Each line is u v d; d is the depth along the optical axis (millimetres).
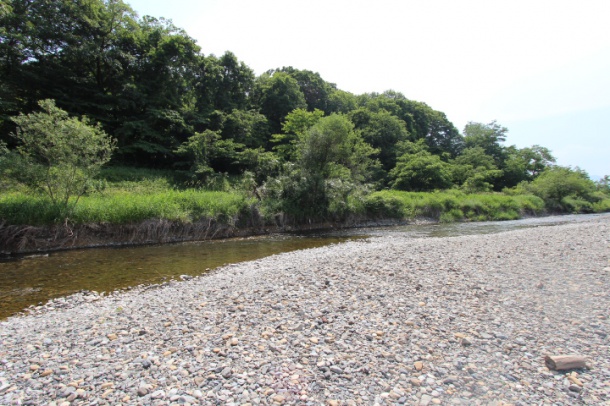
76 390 4305
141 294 9305
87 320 7074
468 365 4578
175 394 4098
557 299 6949
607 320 5875
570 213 43594
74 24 32906
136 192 25359
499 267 9609
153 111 34906
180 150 33312
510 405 3764
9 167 15711
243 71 50281
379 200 29125
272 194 24984
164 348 5348
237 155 36406
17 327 6984
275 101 53250
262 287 8367
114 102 35062
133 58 36312
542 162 74625
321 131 28172
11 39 29844
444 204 34094
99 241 17078
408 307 6645
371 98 80438
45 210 15883
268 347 5219
